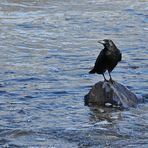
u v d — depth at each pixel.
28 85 18.00
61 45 24.92
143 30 28.53
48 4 36.72
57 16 32.38
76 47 24.53
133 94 16.09
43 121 14.25
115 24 30.17
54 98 16.50
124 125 13.80
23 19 31.38
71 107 15.54
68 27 29.27
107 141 12.53
